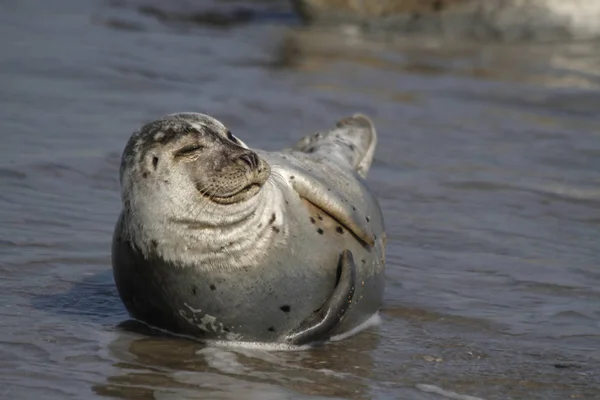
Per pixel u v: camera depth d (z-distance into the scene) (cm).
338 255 2616
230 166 2408
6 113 4547
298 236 2564
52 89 5047
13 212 3356
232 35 6844
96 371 2338
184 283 2478
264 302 2512
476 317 2812
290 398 2259
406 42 6838
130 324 2642
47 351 2423
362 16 7194
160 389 2266
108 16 7238
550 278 3117
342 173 2880
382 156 4312
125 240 2530
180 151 2442
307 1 7250
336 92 5331
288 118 4797
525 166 4266
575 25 7006
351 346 2598
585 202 3841
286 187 2616
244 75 5619
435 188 3944
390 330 2719
